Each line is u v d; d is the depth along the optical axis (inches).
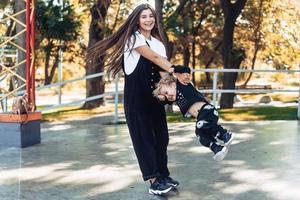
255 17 839.1
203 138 144.4
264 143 263.0
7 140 255.6
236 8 578.9
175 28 678.5
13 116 252.5
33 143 263.4
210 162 213.6
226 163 211.6
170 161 215.8
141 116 158.9
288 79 1237.1
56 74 1121.4
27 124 257.8
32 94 268.1
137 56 156.0
